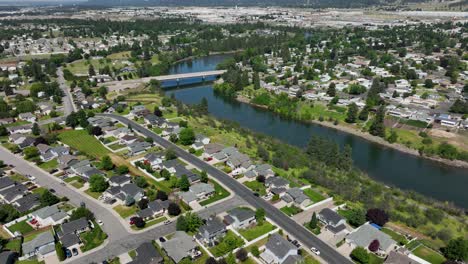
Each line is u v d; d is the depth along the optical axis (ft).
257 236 314.55
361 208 354.74
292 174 428.56
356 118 630.33
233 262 272.92
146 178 411.75
